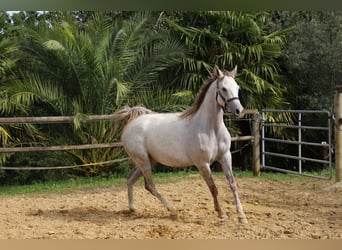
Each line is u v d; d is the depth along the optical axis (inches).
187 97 427.2
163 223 230.1
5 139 396.8
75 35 418.9
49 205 292.4
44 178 446.9
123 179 390.3
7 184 443.8
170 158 238.1
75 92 423.2
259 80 440.5
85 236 207.9
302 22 477.1
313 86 480.7
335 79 475.5
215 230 211.9
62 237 207.2
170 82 462.9
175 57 431.5
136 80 430.9
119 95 393.7
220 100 219.3
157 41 454.6
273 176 394.6
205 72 455.5
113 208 276.8
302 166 516.1
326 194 305.1
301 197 299.6
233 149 496.1
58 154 422.3
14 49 427.8
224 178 386.9
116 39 427.5
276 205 277.7
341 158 326.6
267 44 449.1
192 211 258.7
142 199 302.8
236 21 451.5
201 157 227.1
